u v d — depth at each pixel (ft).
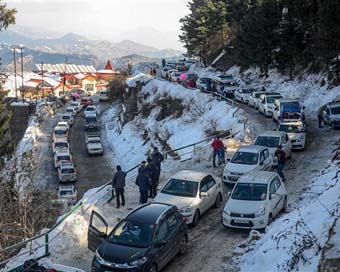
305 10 120.67
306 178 78.18
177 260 50.52
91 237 50.06
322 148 99.04
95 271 44.29
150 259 44.37
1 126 123.03
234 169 76.74
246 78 213.87
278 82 187.01
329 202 50.01
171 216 50.37
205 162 94.22
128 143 198.08
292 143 97.25
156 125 183.21
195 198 61.46
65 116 258.16
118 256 43.88
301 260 40.19
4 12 124.26
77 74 478.18
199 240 55.93
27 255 51.52
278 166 76.84
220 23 273.95
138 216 48.39
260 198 59.00
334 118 117.08
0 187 71.72
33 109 269.44
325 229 43.19
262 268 43.80
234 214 57.77
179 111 176.24
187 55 330.54
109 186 74.49
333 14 106.42
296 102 127.03
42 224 70.44
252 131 114.11
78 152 200.64
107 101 340.80
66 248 52.95
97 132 233.96
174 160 98.17
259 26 185.26
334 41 115.03
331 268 35.68
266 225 57.31
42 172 169.17
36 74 484.33
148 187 67.31
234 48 233.76
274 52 181.16
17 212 67.62
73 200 129.08
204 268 48.21
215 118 137.80
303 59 174.40
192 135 139.03
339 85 147.74
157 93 212.64
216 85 188.44
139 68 336.08
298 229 45.98
